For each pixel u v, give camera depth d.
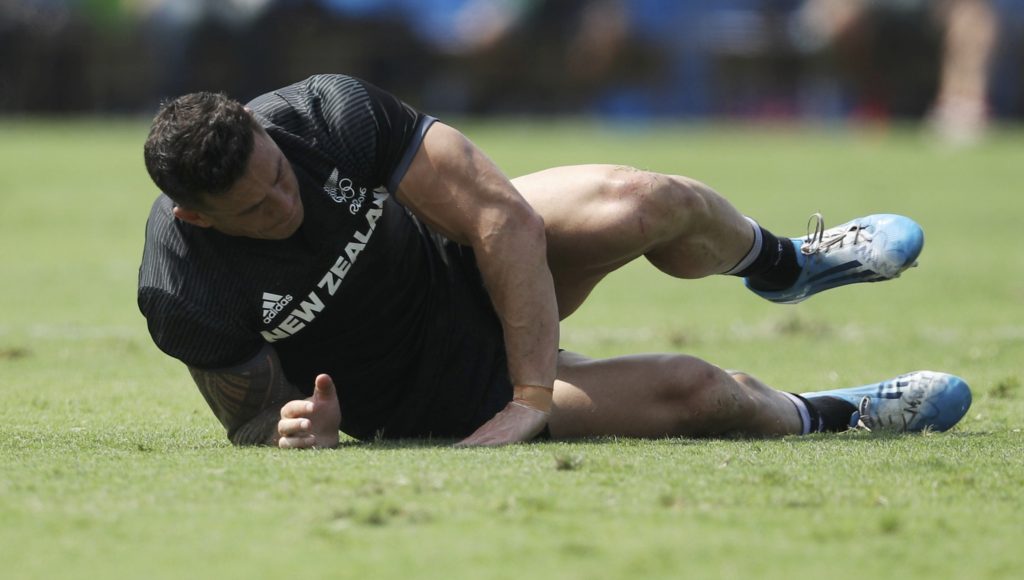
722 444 12.69
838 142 68.00
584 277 13.58
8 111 77.12
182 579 8.40
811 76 76.56
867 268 14.91
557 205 13.23
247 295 12.17
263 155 11.37
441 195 12.48
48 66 76.44
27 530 9.38
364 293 12.52
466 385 13.21
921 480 10.99
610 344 22.67
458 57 73.38
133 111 76.56
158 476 10.87
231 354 12.33
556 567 8.58
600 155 55.25
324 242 12.17
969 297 28.44
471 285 13.20
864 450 12.36
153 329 12.30
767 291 15.19
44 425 14.76
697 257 13.95
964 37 74.62
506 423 12.59
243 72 70.81
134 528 9.40
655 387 13.38
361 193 12.29
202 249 12.12
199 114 11.19
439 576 8.42
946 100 75.12
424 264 13.03
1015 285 30.08
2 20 75.75
